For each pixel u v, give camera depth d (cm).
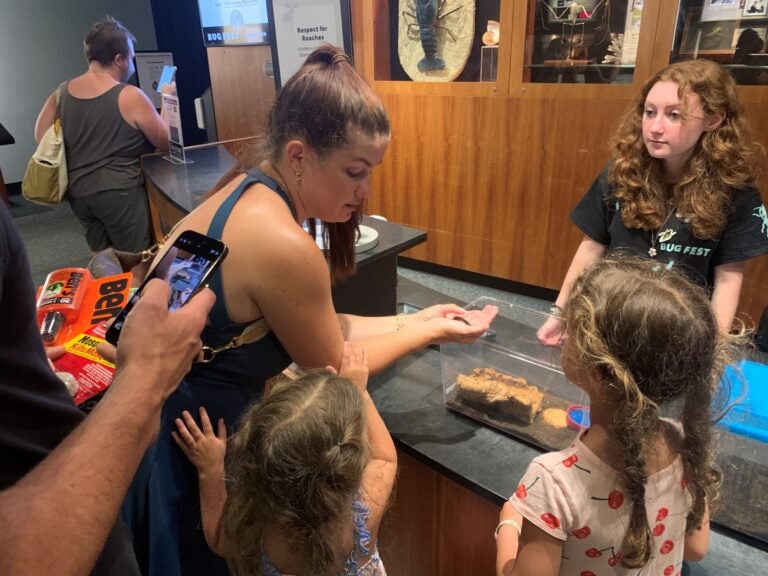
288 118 96
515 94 316
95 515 54
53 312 129
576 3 286
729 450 100
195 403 106
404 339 119
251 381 107
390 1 346
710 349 74
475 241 366
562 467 79
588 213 174
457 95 337
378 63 358
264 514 88
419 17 335
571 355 79
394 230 189
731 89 140
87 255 454
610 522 76
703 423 78
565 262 335
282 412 88
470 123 338
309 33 256
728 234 149
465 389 128
